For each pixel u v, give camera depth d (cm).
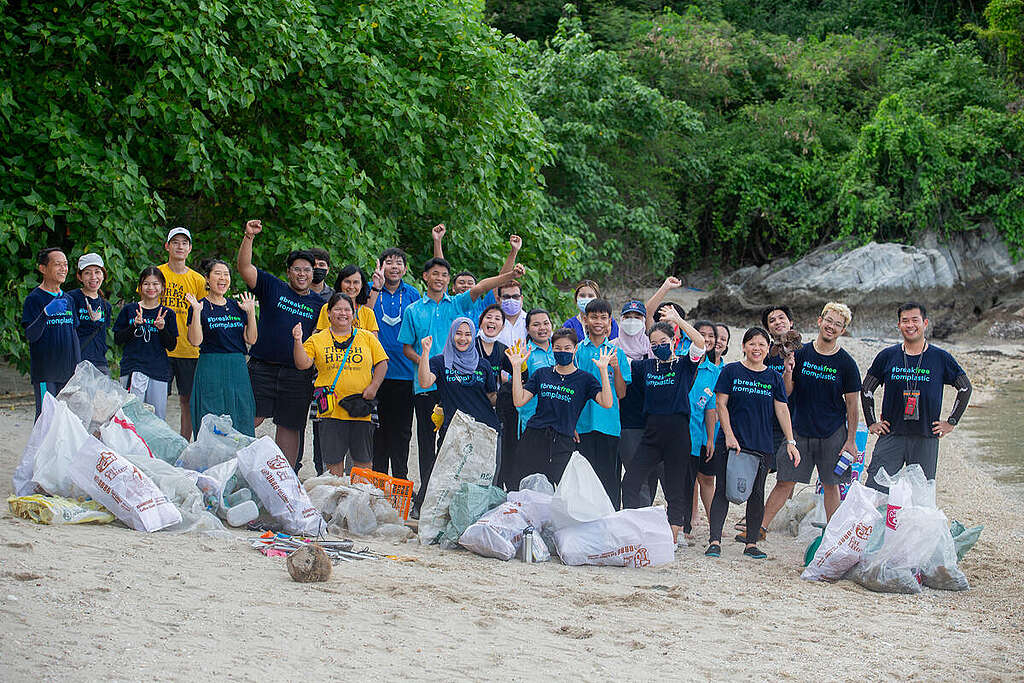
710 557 783
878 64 3684
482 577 662
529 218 1573
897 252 3012
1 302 1171
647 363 809
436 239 993
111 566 596
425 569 669
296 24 1275
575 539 730
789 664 535
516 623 571
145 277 878
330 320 835
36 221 1148
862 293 2952
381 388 881
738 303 3052
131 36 1172
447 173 1441
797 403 838
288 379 881
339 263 1266
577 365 829
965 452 1434
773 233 3528
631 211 2744
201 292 906
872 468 827
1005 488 1167
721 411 782
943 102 3444
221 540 687
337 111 1340
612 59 2689
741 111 3531
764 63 3703
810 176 3372
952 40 4034
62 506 687
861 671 530
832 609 652
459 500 739
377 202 1426
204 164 1217
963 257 3241
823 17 4153
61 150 1168
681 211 3406
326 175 1287
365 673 469
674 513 801
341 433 828
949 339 2977
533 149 1577
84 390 773
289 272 895
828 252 3203
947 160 3212
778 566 768
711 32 3506
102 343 919
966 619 648
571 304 1591
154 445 794
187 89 1184
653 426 799
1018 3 3534
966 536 786
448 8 1459
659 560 731
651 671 508
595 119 2672
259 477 740
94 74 1233
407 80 1393
